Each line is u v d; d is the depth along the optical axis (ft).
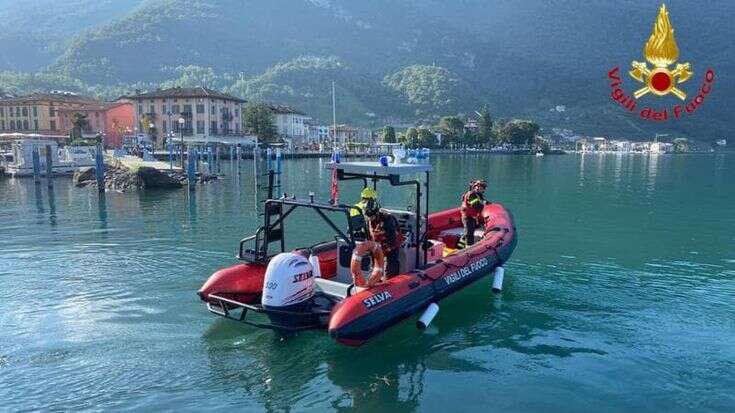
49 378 23.35
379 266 27.02
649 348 27.37
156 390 22.57
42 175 135.54
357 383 23.65
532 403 22.20
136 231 57.41
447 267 31.30
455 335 29.01
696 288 37.35
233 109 290.56
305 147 297.33
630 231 59.62
